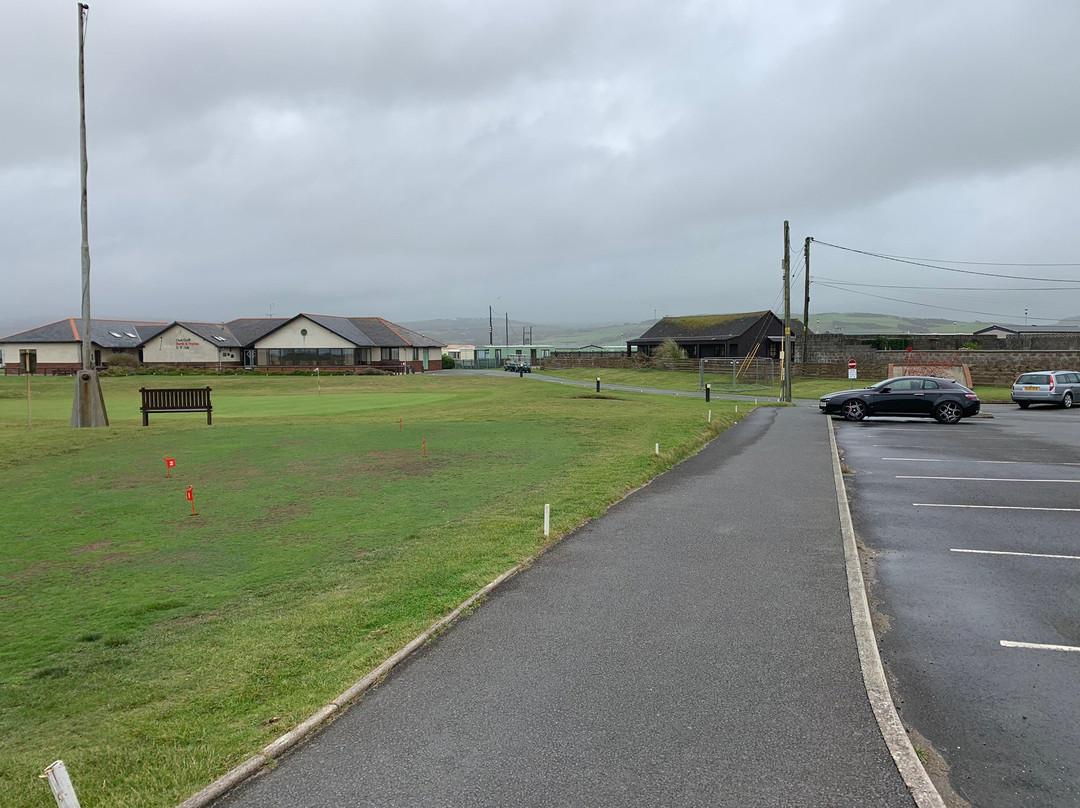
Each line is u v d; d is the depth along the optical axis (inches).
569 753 181.6
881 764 176.4
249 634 266.5
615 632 258.7
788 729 192.4
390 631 260.5
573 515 429.1
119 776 177.5
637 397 1552.7
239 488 538.3
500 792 166.2
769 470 608.1
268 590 318.3
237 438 789.9
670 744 185.3
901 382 1079.6
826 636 253.6
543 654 240.8
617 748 183.6
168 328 2901.1
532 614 277.1
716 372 2372.0
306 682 224.8
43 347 2773.1
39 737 200.8
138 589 325.7
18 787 174.7
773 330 2746.1
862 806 160.6
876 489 535.5
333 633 262.4
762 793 165.0
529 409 1133.7
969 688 221.1
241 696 218.4
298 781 172.7
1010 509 464.1
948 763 181.5
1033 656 243.3
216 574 343.9
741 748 183.5
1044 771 177.8
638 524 418.3
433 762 179.0
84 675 239.1
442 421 959.6
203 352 2938.0
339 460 652.1
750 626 263.1
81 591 324.5
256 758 180.9
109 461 652.1
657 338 3073.3
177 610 298.0
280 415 1069.8
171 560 367.9
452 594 297.9
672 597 294.5
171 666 243.4
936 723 200.8
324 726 197.9
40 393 1702.8
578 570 331.3
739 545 371.9
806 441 814.5
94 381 901.2
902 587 314.8
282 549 382.3
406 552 363.9
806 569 330.6
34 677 239.0
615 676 223.9
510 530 396.2
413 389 1873.8
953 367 1672.0
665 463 629.9
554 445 731.4
